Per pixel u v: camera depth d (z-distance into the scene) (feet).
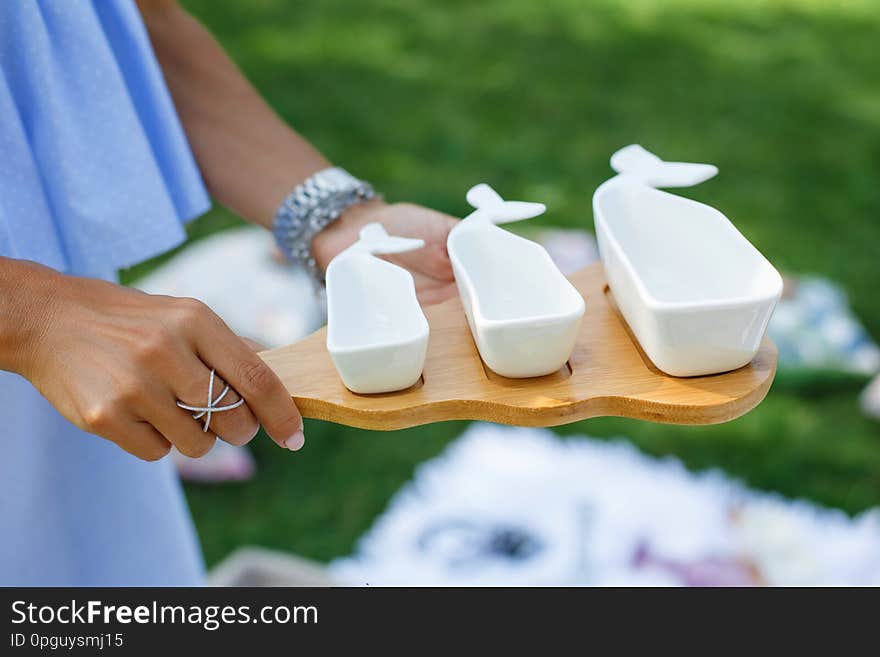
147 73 5.99
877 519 10.12
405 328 4.89
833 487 10.70
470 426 11.41
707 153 17.78
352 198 6.31
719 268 4.96
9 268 4.50
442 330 5.28
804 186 16.75
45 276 4.54
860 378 11.99
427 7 23.30
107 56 5.66
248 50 21.09
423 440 11.62
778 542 9.77
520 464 10.78
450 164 17.33
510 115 18.98
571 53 21.35
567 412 4.70
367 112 18.88
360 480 11.17
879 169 17.17
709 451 11.13
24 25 5.32
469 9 23.27
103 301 4.49
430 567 9.59
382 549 9.89
